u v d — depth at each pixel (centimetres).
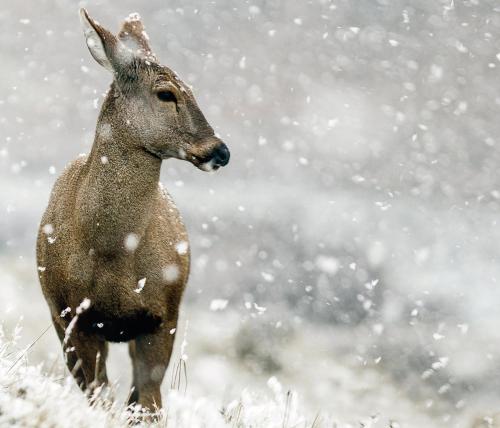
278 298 2888
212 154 988
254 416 922
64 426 734
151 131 989
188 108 998
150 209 1001
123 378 1817
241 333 2380
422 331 2464
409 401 1914
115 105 1001
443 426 1738
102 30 998
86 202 990
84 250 991
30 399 752
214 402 1105
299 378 2052
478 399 1969
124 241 987
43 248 1047
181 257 1070
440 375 2111
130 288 998
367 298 2825
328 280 3025
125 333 1023
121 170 988
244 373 2081
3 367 818
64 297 1027
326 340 2427
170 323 1048
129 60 1000
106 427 802
